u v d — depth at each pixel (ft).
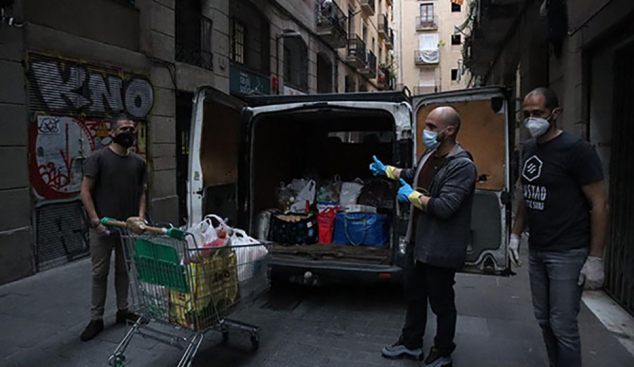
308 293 16.05
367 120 20.08
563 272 8.61
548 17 20.52
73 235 19.92
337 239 16.49
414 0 120.57
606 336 12.42
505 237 12.75
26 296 15.47
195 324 9.35
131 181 12.48
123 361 10.08
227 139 14.80
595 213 8.30
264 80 40.91
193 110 13.14
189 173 13.25
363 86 82.17
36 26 17.94
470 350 11.65
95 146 20.98
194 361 10.91
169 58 26.66
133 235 9.98
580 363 8.68
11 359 10.95
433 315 14.06
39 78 18.07
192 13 29.89
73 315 13.80
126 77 23.04
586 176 8.30
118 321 13.03
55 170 18.90
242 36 38.19
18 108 17.16
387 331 12.79
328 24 53.93
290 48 49.14
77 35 20.59
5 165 16.71
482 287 16.97
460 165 9.53
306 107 14.66
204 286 9.46
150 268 9.73
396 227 13.44
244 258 10.67
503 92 12.45
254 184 16.11
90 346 11.66
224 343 11.93
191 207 13.23
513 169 12.85
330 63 61.41
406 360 11.05
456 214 9.71
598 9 15.65
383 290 16.39
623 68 14.90
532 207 9.00
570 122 19.07
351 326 13.16
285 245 15.99
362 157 20.97
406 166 13.26
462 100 12.80
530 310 14.56
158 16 25.68
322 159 21.38
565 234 8.59
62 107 19.19
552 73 22.94
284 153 18.89
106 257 12.19
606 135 16.76
